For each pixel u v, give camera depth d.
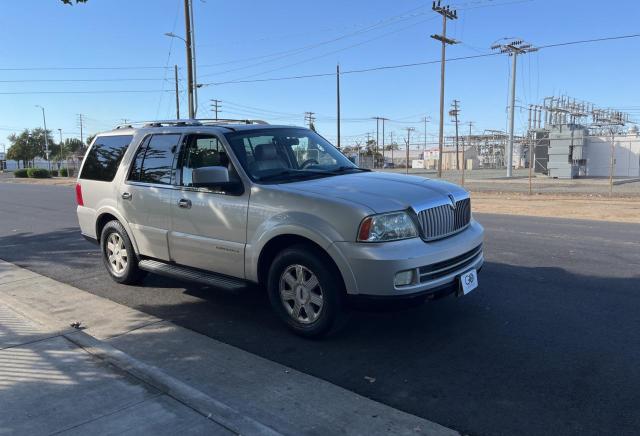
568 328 4.95
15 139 99.94
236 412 3.37
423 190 4.75
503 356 4.35
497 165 87.31
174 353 4.49
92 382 3.85
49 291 6.56
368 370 4.15
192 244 5.46
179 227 5.61
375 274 4.17
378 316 5.35
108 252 6.86
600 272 7.01
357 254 4.21
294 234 4.55
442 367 4.17
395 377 4.01
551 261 7.72
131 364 4.11
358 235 4.23
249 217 4.89
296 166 5.49
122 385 3.80
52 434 3.18
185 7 31.62
